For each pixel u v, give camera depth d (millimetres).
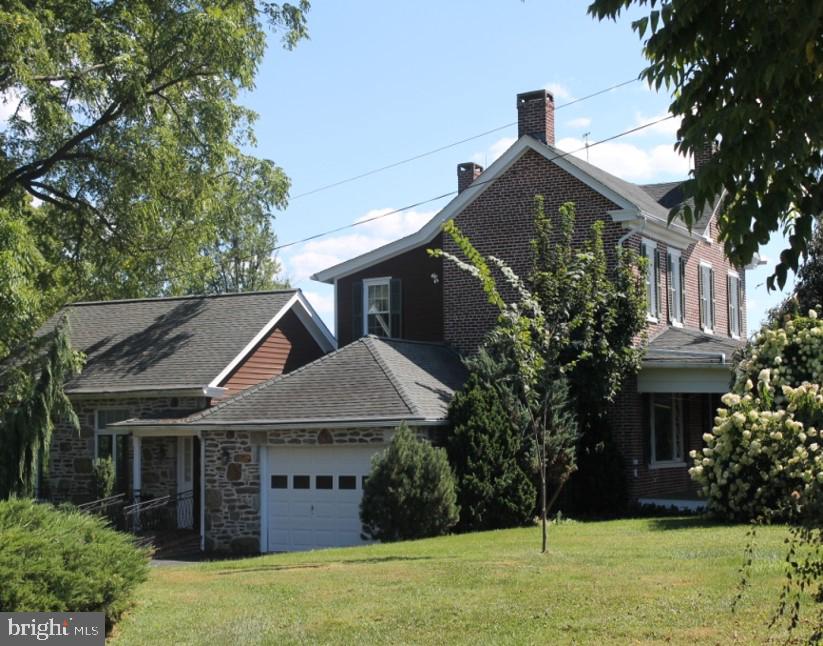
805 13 5773
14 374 23766
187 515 25188
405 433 19438
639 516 22453
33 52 22844
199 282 41156
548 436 20891
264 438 21812
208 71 27734
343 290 29812
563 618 10188
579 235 25078
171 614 11531
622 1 6949
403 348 24547
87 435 26859
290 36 28469
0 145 26719
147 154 27031
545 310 17891
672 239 27703
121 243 29547
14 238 22062
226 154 29016
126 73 25266
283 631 10461
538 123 26781
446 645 9539
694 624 9570
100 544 10852
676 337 25656
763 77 6043
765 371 12617
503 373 21766
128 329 29953
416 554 15617
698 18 6531
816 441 12117
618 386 23406
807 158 6148
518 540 16766
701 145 6047
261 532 21719
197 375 25859
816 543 7141
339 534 21094
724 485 17969
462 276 26781
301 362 29766
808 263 22359
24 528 10383
